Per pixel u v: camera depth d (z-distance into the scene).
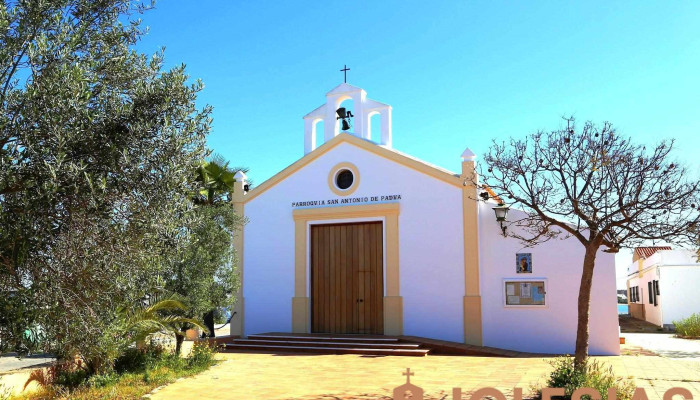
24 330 6.16
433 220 17.53
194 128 7.27
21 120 5.96
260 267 19.47
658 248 27.70
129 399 9.63
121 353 11.31
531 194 10.96
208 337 17.64
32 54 5.98
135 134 6.71
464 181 16.16
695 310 26.03
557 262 16.53
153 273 8.25
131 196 6.58
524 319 16.59
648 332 25.58
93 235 6.33
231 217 15.72
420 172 17.91
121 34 7.43
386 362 13.99
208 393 10.17
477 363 13.67
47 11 6.63
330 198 18.92
